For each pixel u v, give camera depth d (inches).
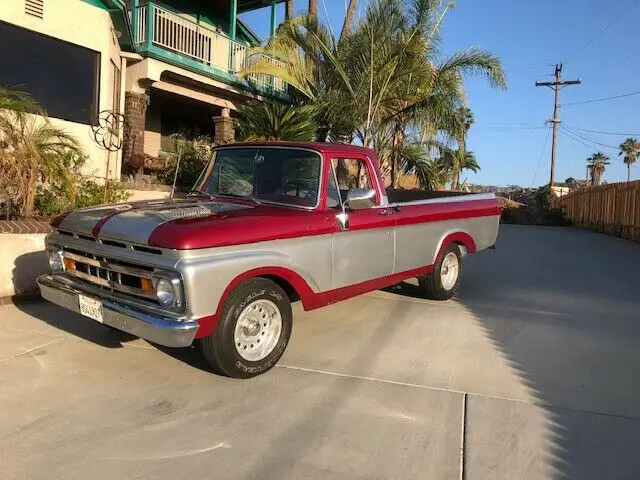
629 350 214.5
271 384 170.1
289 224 179.8
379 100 599.2
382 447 134.5
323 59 626.5
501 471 126.0
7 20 351.6
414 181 691.4
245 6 753.6
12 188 267.6
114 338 206.2
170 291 152.9
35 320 225.1
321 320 241.6
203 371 178.7
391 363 191.3
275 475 121.3
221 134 632.4
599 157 2817.4
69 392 159.9
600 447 138.3
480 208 294.4
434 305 275.3
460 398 164.1
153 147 629.6
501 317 257.8
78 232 179.2
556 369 191.3
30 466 121.9
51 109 384.2
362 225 209.5
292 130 514.6
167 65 531.8
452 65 612.4
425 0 568.7
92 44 407.5
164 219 165.3
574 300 301.0
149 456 127.5
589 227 935.0
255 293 168.1
